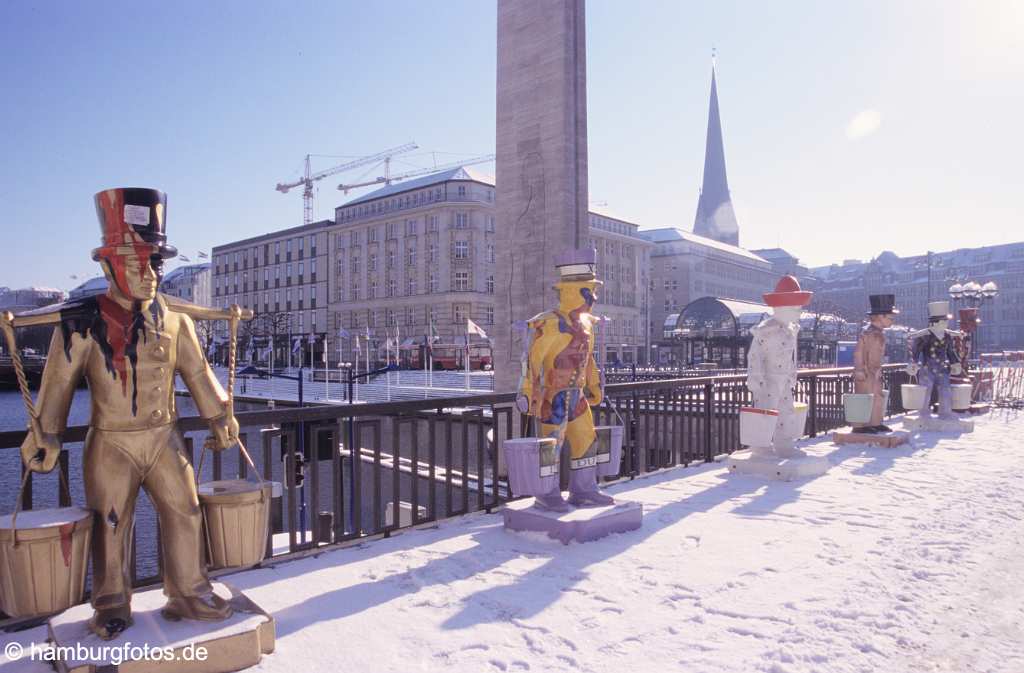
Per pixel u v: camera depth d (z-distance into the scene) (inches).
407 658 118.8
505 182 400.2
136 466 113.3
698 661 118.0
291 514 180.5
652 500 249.4
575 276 201.2
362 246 2869.1
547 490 198.1
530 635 128.0
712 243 4173.2
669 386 322.0
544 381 203.9
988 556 179.0
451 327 2474.2
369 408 197.0
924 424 466.6
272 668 114.3
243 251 3624.5
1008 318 4808.1
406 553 182.5
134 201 107.3
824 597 149.0
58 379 106.2
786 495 256.7
